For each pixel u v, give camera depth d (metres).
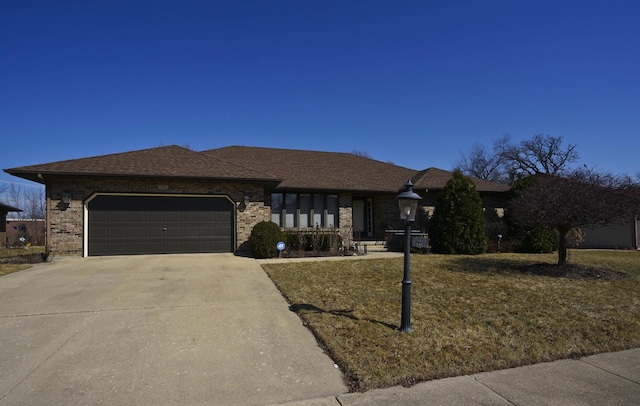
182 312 6.04
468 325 5.31
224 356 4.36
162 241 13.33
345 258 12.52
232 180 13.46
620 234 18.61
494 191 17.28
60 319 5.66
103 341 4.79
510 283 8.03
